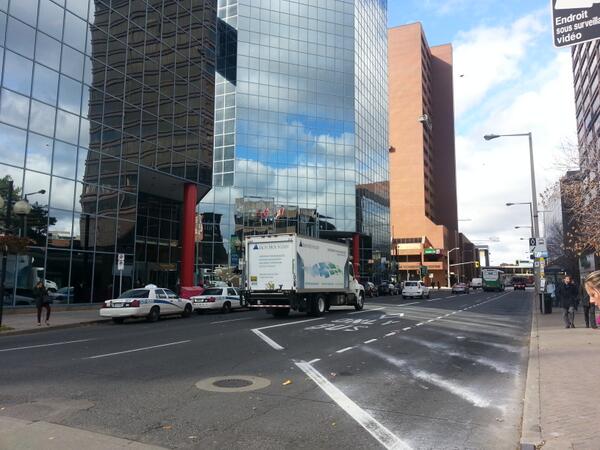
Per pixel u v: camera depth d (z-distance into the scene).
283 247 22.47
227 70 61.34
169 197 42.19
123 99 31.03
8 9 23.69
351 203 64.62
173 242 42.88
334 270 25.61
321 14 67.00
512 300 43.16
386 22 86.56
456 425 6.31
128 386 8.30
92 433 5.73
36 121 25.00
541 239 26.09
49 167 25.70
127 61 31.50
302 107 63.84
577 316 22.52
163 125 34.25
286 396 7.70
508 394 8.02
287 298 22.30
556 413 6.32
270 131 61.59
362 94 71.31
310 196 62.34
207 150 38.47
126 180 30.92
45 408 6.88
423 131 126.75
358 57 70.38
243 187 58.97
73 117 27.38
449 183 145.88
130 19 31.92
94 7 29.22
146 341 14.29
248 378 8.99
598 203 17.28
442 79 149.00
